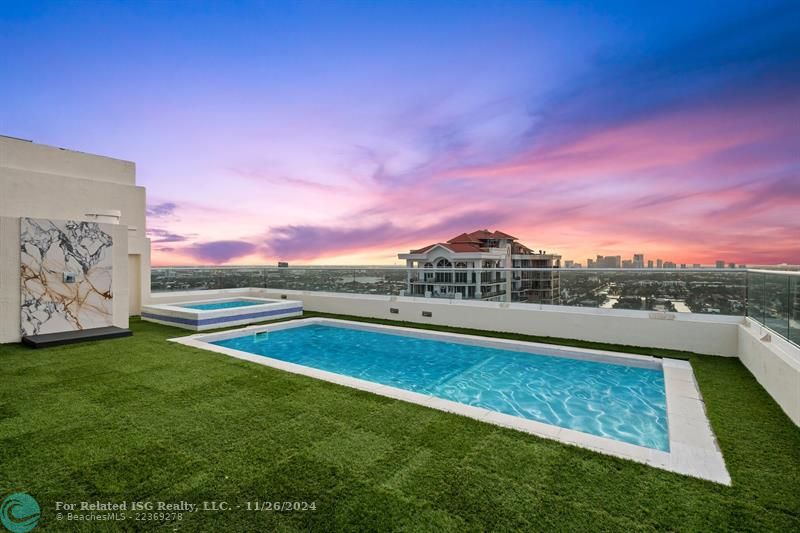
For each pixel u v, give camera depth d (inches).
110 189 425.4
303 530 82.8
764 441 129.5
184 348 268.4
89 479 103.1
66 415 148.9
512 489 98.8
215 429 136.0
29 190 363.6
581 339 305.4
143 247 451.5
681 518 88.0
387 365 293.6
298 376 201.0
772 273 192.1
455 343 330.6
